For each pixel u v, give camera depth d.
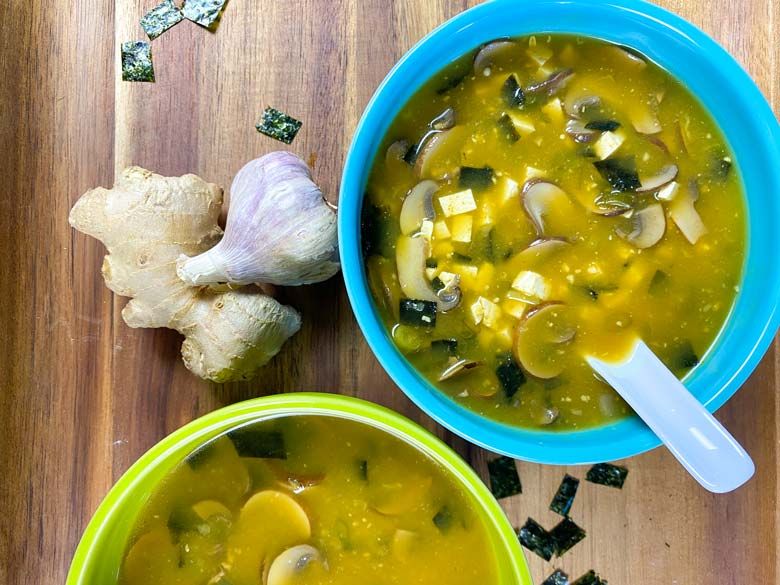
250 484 0.30
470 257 0.26
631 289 0.26
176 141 0.30
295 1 0.29
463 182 0.26
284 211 0.27
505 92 0.25
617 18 0.25
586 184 0.26
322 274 0.29
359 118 0.30
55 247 0.30
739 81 0.25
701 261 0.26
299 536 0.30
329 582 0.30
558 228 0.26
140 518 0.30
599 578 0.30
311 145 0.30
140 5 0.30
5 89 0.30
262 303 0.28
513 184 0.26
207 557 0.30
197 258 0.27
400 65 0.24
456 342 0.26
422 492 0.30
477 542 0.30
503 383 0.26
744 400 0.30
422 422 0.30
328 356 0.30
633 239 0.26
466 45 0.25
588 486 0.30
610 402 0.26
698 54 0.25
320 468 0.30
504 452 0.25
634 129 0.26
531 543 0.30
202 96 0.30
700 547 0.30
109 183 0.30
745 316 0.26
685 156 0.26
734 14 0.30
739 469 0.25
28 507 0.30
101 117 0.30
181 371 0.30
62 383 0.30
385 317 0.26
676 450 0.25
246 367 0.29
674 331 0.26
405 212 0.25
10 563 0.30
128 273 0.28
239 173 0.28
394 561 0.30
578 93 0.26
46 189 0.30
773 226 0.25
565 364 0.26
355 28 0.30
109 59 0.30
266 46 0.30
